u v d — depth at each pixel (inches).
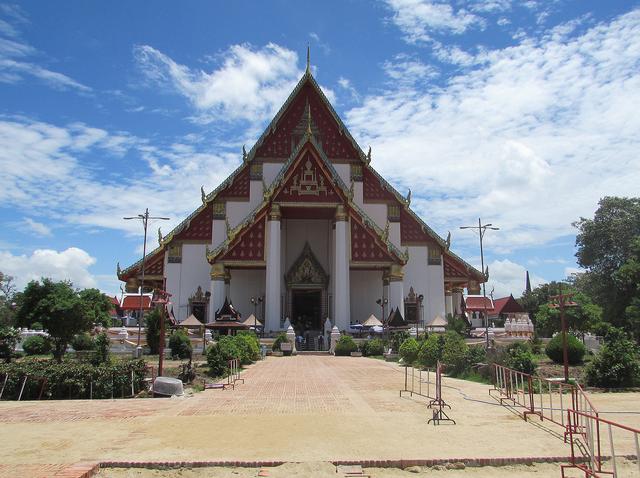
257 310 1648.6
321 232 1747.0
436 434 418.6
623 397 642.2
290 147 1779.0
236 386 723.4
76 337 1273.4
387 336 1419.8
